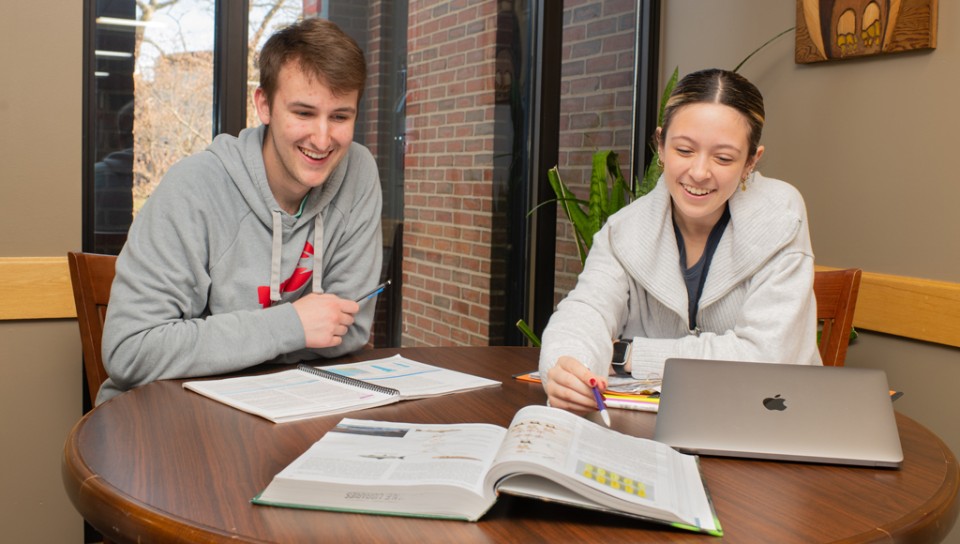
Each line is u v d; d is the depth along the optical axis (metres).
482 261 3.08
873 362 2.44
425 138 2.93
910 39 2.29
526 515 0.87
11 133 2.13
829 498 0.96
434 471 0.90
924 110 2.30
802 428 1.12
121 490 0.91
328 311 1.56
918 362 2.31
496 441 1.02
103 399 1.57
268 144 1.64
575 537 0.82
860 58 2.47
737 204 1.59
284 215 1.65
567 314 1.54
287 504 0.87
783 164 2.75
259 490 0.92
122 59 2.40
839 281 1.84
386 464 0.93
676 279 1.62
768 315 1.51
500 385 1.48
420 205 2.94
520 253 3.15
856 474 1.06
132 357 1.45
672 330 1.69
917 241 2.33
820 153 2.62
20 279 2.14
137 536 0.85
